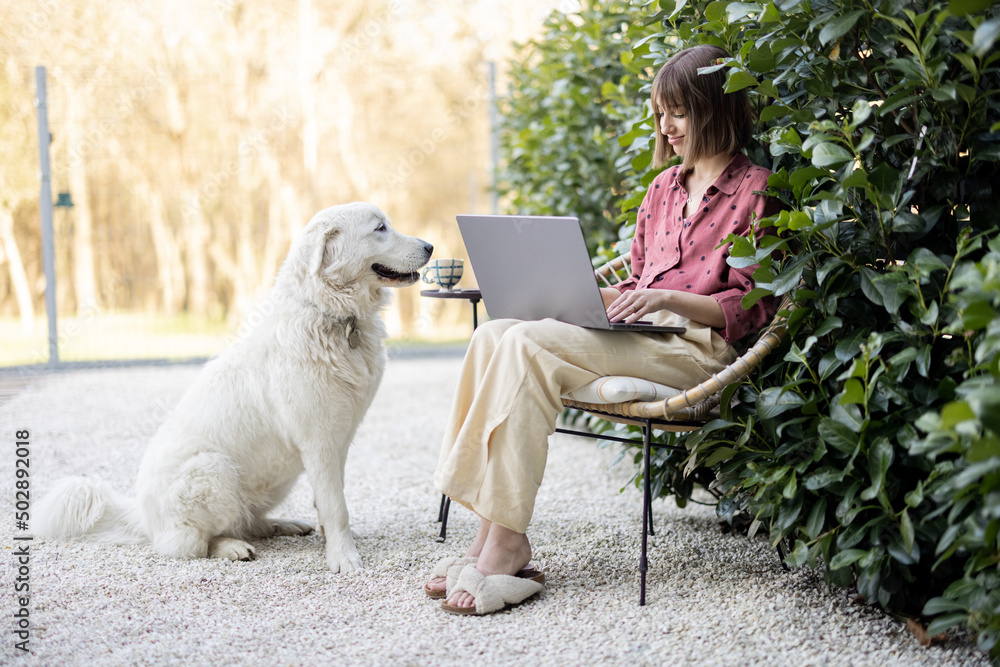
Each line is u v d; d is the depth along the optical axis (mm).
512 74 5773
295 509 3395
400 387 6438
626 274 3096
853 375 1892
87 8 8938
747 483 2133
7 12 8305
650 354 2270
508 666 1820
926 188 2105
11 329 8969
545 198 5059
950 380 1806
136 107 9164
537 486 2164
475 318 3016
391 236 2732
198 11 9969
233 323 9391
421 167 11016
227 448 2721
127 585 2373
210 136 9797
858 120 1873
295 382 2615
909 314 2029
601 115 4602
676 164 2814
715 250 2350
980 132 1938
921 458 1905
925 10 2035
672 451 2740
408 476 3850
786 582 2309
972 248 1761
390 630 2039
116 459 4172
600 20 4547
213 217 9742
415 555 2658
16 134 8406
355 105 10875
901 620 2025
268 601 2258
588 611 2133
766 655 1857
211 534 2691
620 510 3197
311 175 10359
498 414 2148
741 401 2291
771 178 2176
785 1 2047
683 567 2484
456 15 11344
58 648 1941
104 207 8734
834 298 2039
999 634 1603
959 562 1971
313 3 10680
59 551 2705
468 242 2500
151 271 8898
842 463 2055
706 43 2537
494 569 2189
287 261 2760
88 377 6809
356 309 2695
